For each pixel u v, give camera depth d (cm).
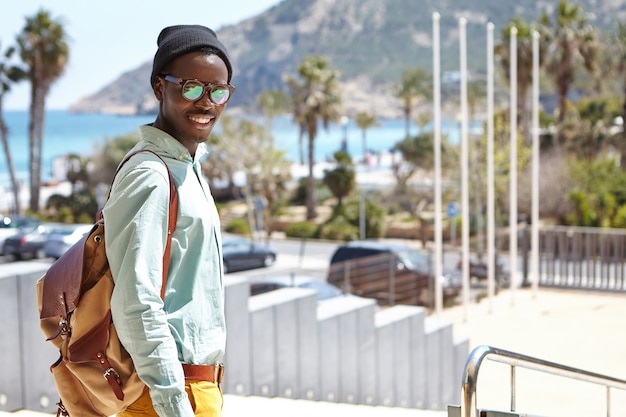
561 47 5850
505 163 4294
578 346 1706
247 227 5653
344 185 6612
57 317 231
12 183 6031
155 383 211
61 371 233
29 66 5878
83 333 225
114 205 217
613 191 4556
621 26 6209
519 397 1189
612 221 4397
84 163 6525
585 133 5703
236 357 823
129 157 226
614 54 6100
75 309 225
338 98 6719
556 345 1725
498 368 1363
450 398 1317
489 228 2136
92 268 226
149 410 226
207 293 231
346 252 2483
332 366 979
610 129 5844
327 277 1823
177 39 232
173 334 223
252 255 3291
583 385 1265
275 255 3388
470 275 2434
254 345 848
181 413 211
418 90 10250
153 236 216
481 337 1830
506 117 5653
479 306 2186
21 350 634
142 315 211
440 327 1280
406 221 5981
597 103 6081
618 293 2320
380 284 1919
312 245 5022
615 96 6538
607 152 5722
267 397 862
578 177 4650
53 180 9244
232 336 817
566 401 1166
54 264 237
